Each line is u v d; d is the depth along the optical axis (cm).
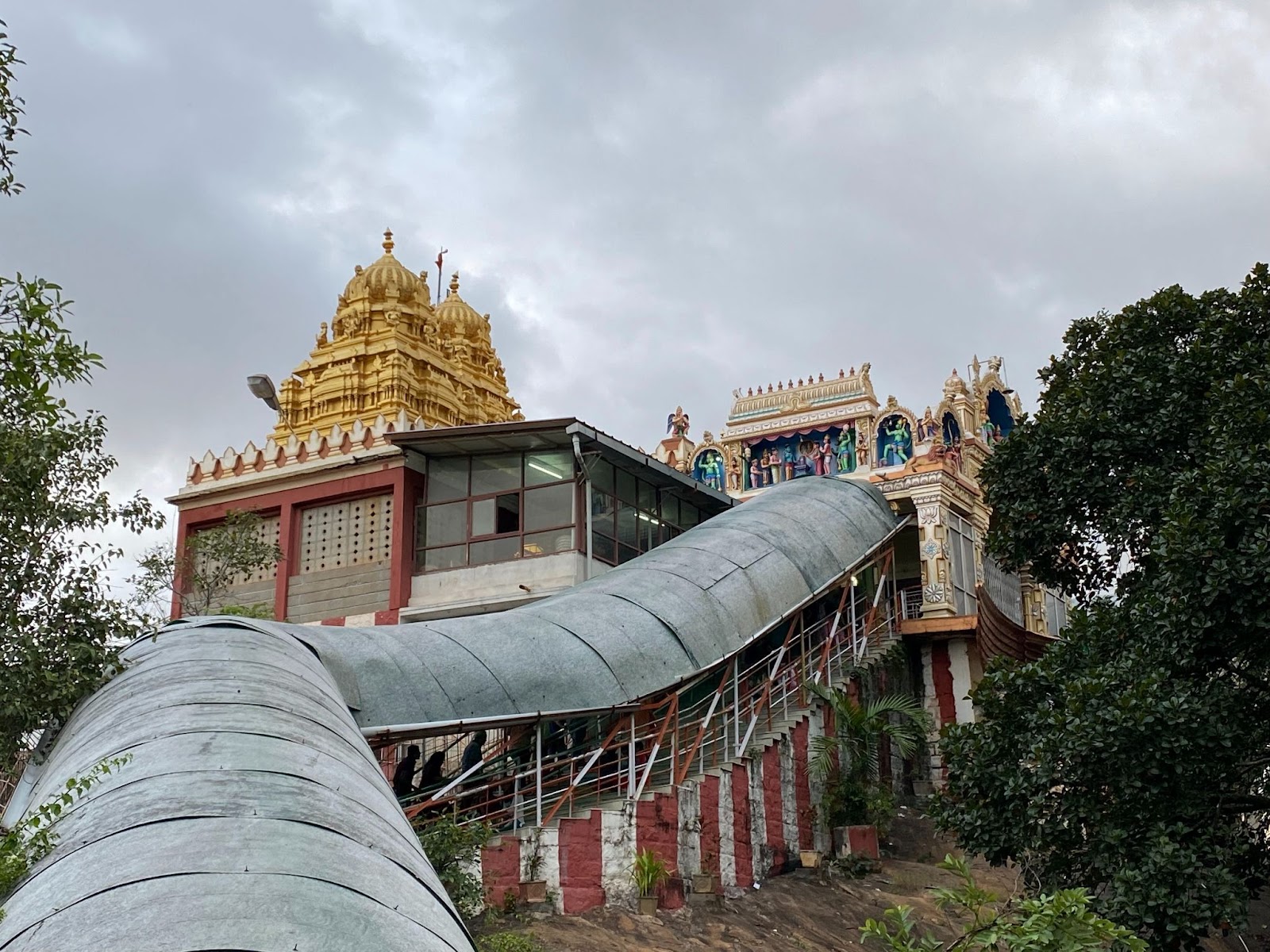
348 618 2998
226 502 3253
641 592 2253
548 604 2194
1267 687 1612
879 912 2086
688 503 3322
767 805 2261
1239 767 1585
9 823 1389
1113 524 1875
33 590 1455
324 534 3127
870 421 3612
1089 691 1579
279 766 927
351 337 4600
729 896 2011
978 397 3856
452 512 2991
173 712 1080
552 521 2862
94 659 1438
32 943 640
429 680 1788
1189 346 1923
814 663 2694
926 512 3284
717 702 2216
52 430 1434
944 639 3166
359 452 3072
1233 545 1558
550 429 2830
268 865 714
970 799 1738
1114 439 1889
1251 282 1927
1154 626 1603
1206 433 1783
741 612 2342
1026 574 3891
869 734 2536
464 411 4819
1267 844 1670
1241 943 2453
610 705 1939
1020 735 1692
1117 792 1541
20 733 1420
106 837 777
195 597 3128
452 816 1753
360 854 792
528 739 2034
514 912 1680
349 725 1257
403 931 691
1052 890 1627
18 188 1299
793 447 3791
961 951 975
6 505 1404
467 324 5472
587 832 1803
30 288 1330
